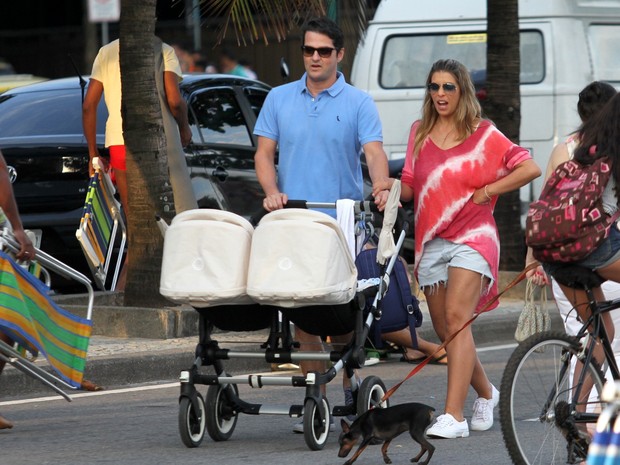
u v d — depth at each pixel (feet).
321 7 122.11
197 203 133.08
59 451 79.77
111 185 124.06
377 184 79.87
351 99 83.35
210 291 75.56
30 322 79.41
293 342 80.23
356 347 78.07
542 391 67.51
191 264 76.54
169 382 109.50
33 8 366.84
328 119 82.94
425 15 189.57
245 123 142.72
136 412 94.53
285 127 83.66
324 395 79.82
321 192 83.05
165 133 126.31
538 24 181.88
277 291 73.56
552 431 67.26
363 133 82.99
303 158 83.30
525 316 81.82
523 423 67.41
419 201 82.48
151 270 124.67
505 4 156.66
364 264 80.38
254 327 79.92
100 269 119.65
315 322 77.25
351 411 81.46
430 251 82.58
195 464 75.41
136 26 123.13
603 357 69.05
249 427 88.38
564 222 65.51
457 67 81.05
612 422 48.80
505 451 79.00
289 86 84.69
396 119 188.44
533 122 180.55
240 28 123.75
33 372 82.94
